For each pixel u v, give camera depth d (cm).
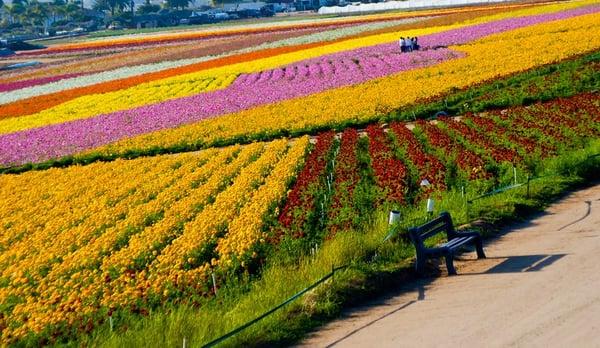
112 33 16738
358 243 1555
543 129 2695
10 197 2906
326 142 3169
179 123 4353
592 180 2036
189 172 2914
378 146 2866
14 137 4581
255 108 4422
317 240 1736
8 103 6362
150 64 8012
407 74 4806
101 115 4950
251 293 1414
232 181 2634
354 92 4441
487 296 1274
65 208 2525
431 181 2136
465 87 4072
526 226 1689
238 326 1238
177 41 11081
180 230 1989
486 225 1681
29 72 9200
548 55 4562
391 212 1712
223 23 15500
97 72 8062
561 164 2136
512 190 1955
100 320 1382
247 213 1947
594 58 4197
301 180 2405
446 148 2602
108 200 2548
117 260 1709
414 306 1282
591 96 3244
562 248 1479
